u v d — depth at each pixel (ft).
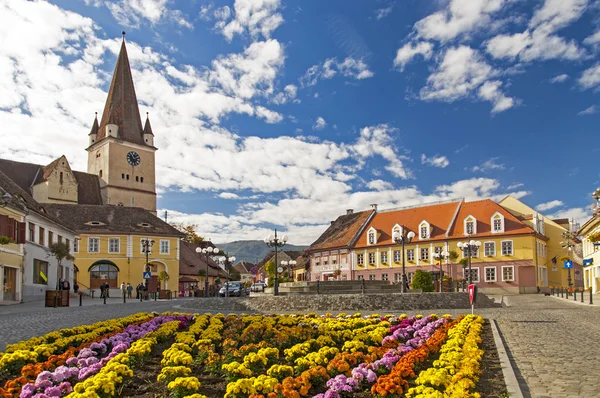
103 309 106.73
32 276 150.30
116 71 357.00
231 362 38.11
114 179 329.31
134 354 40.57
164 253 247.91
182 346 43.62
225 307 114.52
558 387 33.35
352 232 283.59
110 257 235.61
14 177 291.79
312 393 33.81
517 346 49.49
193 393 30.94
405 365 35.35
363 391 33.83
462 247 164.04
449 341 46.21
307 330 53.93
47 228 167.32
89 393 28.40
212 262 320.09
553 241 253.44
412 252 253.24
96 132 354.13
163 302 148.46
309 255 305.94
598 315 84.53
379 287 131.85
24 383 33.65
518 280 224.33
